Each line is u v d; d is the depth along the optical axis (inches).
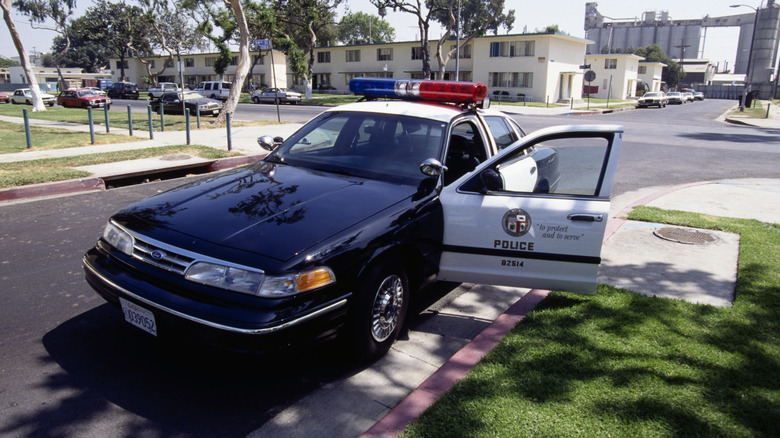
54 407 117.0
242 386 127.1
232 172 168.6
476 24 2869.1
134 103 1574.8
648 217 270.5
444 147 166.7
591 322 155.0
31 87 1125.7
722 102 2623.0
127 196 326.6
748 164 479.5
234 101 794.2
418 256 144.9
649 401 115.5
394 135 173.6
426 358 142.7
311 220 128.0
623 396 117.5
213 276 113.6
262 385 127.7
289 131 697.0
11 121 824.3
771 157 523.2
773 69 3319.4
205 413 116.6
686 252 219.9
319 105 1482.5
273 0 1700.3
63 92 1322.6
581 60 1999.3
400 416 112.7
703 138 690.8
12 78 3565.5
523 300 173.9
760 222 265.1
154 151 488.1
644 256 215.3
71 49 4028.1
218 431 110.7
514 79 1849.2
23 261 206.4
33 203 305.1
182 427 111.7
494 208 150.7
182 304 114.0
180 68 956.0
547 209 147.5
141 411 116.6
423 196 150.4
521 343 142.3
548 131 152.6
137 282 122.6
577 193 152.5
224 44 1115.3
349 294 123.1
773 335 146.8
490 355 135.9
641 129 818.2
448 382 125.4
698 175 423.8
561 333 147.8
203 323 110.3
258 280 111.3
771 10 3193.9
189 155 474.9
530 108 1416.1
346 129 180.2
